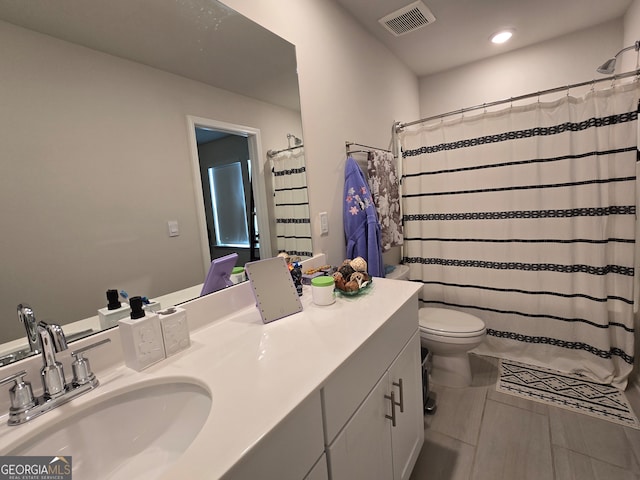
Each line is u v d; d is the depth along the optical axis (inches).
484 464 53.1
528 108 74.5
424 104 118.6
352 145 75.8
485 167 80.8
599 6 79.9
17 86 27.5
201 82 43.6
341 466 31.3
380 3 71.6
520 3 76.0
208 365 31.2
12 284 27.3
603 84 90.0
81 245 31.8
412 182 91.7
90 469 25.9
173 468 18.9
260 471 21.7
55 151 29.9
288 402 24.5
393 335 43.4
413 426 50.8
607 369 70.9
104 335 31.9
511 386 72.9
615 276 70.6
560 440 56.5
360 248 70.7
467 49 97.8
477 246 84.5
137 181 36.5
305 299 50.0
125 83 35.5
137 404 29.2
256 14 50.5
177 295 40.6
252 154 51.0
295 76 58.3
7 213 27.0
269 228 54.4
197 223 43.2
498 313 84.4
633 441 54.9
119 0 34.8
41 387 27.9
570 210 72.4
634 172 65.9
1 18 26.6
